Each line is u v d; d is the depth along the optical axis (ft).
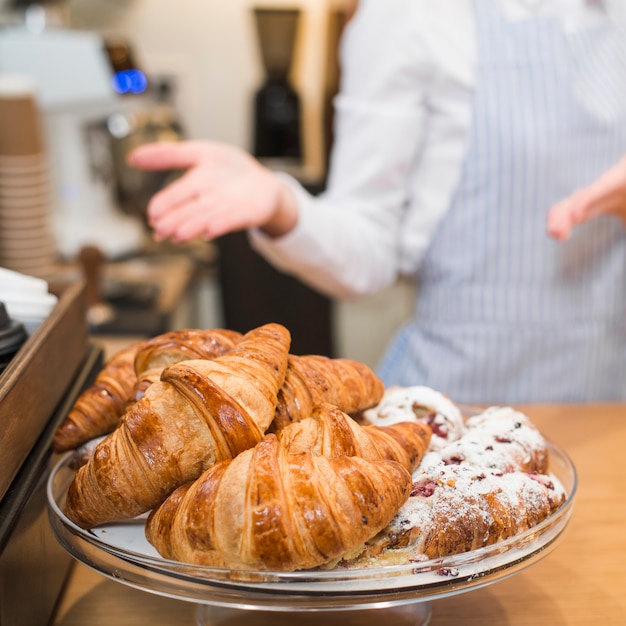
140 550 1.82
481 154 3.92
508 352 4.06
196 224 2.97
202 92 8.23
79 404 2.12
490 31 3.89
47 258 4.81
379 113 3.98
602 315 4.12
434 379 4.15
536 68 3.87
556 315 4.05
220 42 8.11
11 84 4.50
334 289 3.94
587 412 3.24
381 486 1.63
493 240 4.00
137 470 1.72
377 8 3.95
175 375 1.70
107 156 6.26
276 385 1.80
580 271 4.05
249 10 8.02
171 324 5.21
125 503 1.74
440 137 4.02
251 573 1.57
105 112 5.99
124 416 1.79
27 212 4.64
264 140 7.89
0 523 1.71
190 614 2.00
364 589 1.59
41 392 2.15
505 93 3.89
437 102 3.99
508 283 4.04
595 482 2.64
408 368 4.32
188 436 1.72
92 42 5.56
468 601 2.02
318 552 1.57
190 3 8.02
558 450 2.24
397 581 1.63
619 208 3.30
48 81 5.56
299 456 1.65
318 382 1.91
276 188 3.25
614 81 3.98
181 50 8.13
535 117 3.88
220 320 7.05
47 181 4.77
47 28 5.87
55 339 2.32
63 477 2.06
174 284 5.84
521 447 2.04
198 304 7.72
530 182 3.92
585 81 3.95
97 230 6.15
